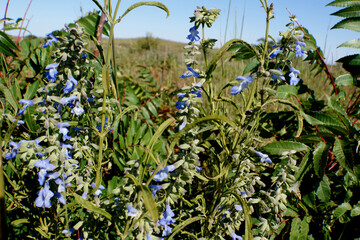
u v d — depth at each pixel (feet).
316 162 4.71
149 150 3.49
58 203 4.32
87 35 4.47
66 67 4.19
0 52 5.81
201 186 7.13
